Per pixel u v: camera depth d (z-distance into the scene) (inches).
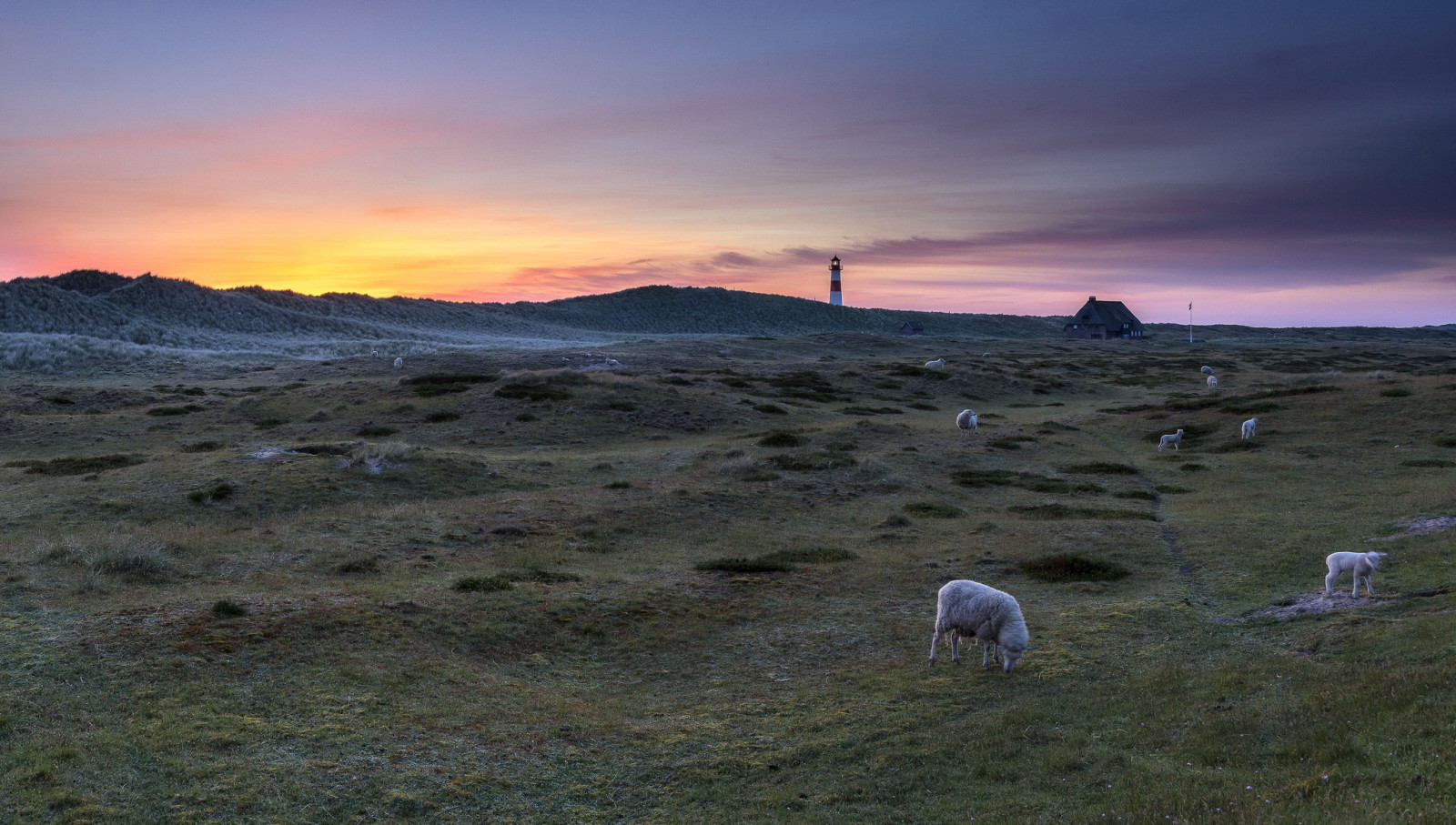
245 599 815.1
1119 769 483.2
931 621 862.5
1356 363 5024.6
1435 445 1779.0
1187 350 6496.1
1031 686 663.1
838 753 563.8
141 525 1227.2
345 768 530.0
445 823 483.5
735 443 2078.0
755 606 929.5
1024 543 1183.6
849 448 2027.6
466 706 639.1
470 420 2283.5
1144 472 1801.2
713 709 657.6
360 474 1524.4
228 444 1988.2
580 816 496.4
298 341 5531.5
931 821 458.3
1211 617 810.8
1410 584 799.1
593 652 789.9
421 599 859.4
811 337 6392.7
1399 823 331.9
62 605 782.5
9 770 491.5
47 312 4773.6
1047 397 3494.1
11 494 1381.6
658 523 1306.6
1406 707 465.7
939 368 3914.9
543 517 1295.5
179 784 495.5
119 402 2573.8
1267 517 1262.3
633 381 2738.7
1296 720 490.9
